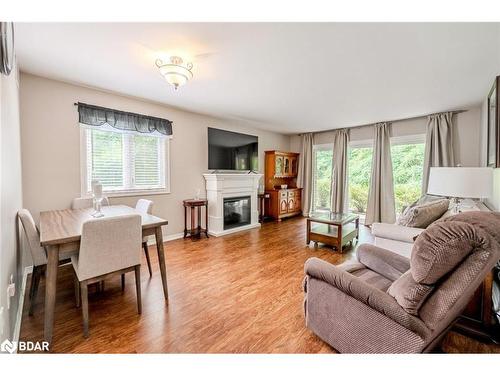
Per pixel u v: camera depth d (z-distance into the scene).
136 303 1.99
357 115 4.36
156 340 1.54
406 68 2.44
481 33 1.81
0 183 1.29
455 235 0.93
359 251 1.91
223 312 1.86
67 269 2.70
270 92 3.18
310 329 1.56
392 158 4.89
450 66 2.39
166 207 3.93
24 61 2.30
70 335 1.58
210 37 1.89
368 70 2.49
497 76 2.48
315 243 3.56
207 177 4.39
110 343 1.51
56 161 2.82
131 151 3.52
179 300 2.04
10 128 1.77
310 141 6.21
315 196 6.29
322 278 1.41
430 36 1.86
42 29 1.76
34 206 2.68
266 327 1.68
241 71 2.53
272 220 5.70
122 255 1.73
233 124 5.08
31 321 1.73
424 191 4.29
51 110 2.77
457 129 4.05
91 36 1.87
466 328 1.57
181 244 3.70
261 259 3.05
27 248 2.46
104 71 2.53
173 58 2.19
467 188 1.96
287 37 1.88
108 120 3.18
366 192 5.36
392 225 2.32
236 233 4.42
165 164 3.90
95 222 1.57
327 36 1.87
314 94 3.23
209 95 3.31
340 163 5.54
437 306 1.00
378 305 1.13
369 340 1.20
